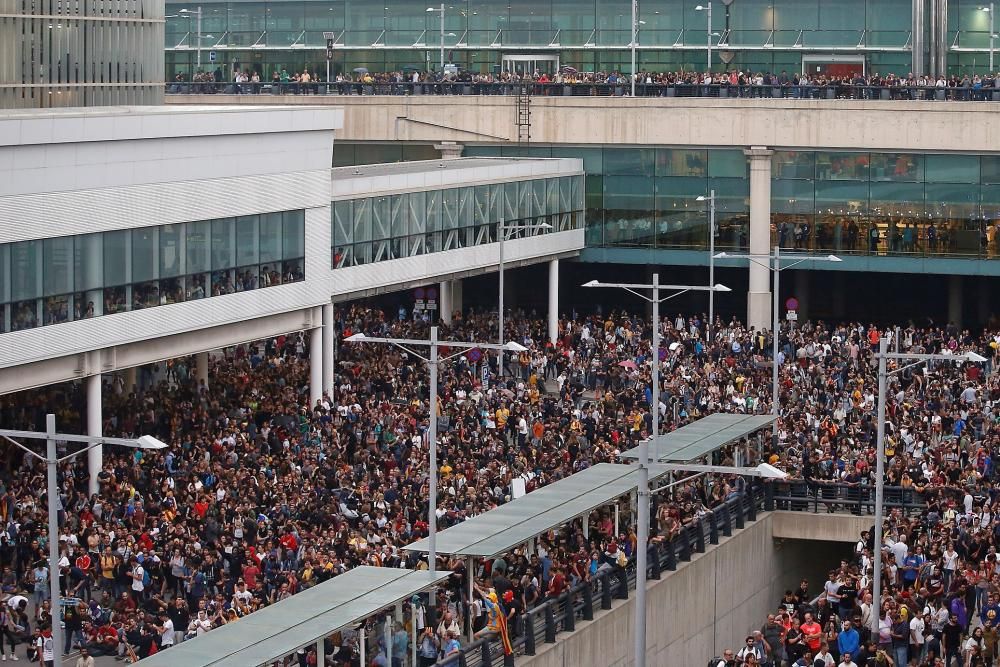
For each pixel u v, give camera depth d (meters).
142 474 104.44
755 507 116.81
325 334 134.75
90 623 86.62
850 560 125.56
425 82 189.25
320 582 87.56
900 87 177.50
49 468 67.75
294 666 76.50
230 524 95.06
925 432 120.50
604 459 113.31
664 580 101.00
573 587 92.94
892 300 196.62
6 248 104.88
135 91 146.38
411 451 111.00
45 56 137.25
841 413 129.62
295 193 130.75
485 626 87.19
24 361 106.62
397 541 93.81
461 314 172.75
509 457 112.06
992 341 154.38
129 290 115.19
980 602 91.00
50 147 107.50
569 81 185.38
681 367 142.88
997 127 175.12
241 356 145.00
